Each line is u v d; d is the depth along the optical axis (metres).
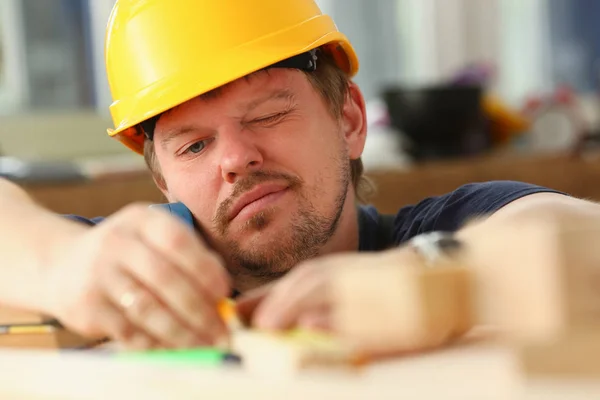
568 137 4.38
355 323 0.70
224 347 0.83
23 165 3.04
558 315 0.58
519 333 0.62
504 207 1.47
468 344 0.71
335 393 0.58
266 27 1.58
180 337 0.88
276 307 0.80
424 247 0.78
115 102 1.67
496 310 0.65
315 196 1.58
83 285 0.94
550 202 1.28
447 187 3.79
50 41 4.18
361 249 1.71
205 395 0.63
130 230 0.94
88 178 3.10
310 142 1.57
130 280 0.91
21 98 4.12
